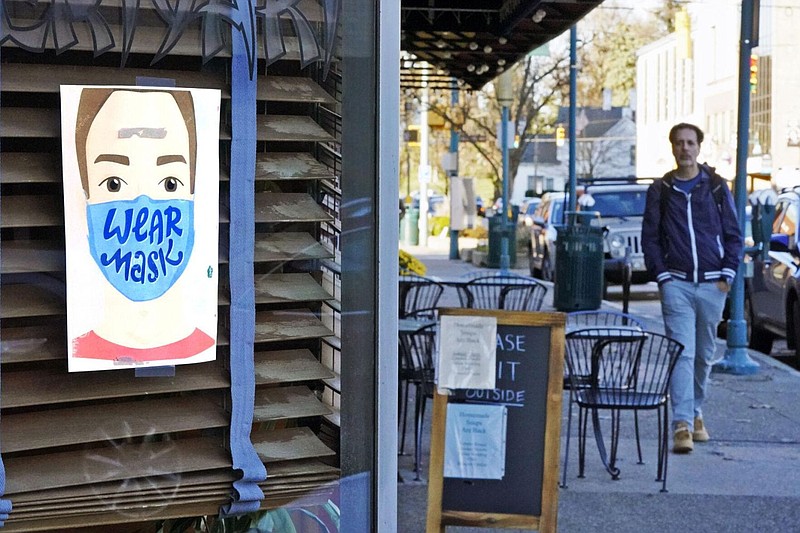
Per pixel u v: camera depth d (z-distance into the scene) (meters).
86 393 2.35
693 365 7.55
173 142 2.38
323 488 2.60
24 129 2.28
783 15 34.78
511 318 4.43
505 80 24.33
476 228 37.84
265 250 2.51
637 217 19.36
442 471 4.43
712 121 41.66
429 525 4.44
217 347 2.46
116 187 2.34
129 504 2.42
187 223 2.41
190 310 2.42
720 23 40.66
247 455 2.50
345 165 2.58
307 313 2.56
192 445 2.47
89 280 2.33
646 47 51.62
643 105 52.62
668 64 48.41
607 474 7.10
